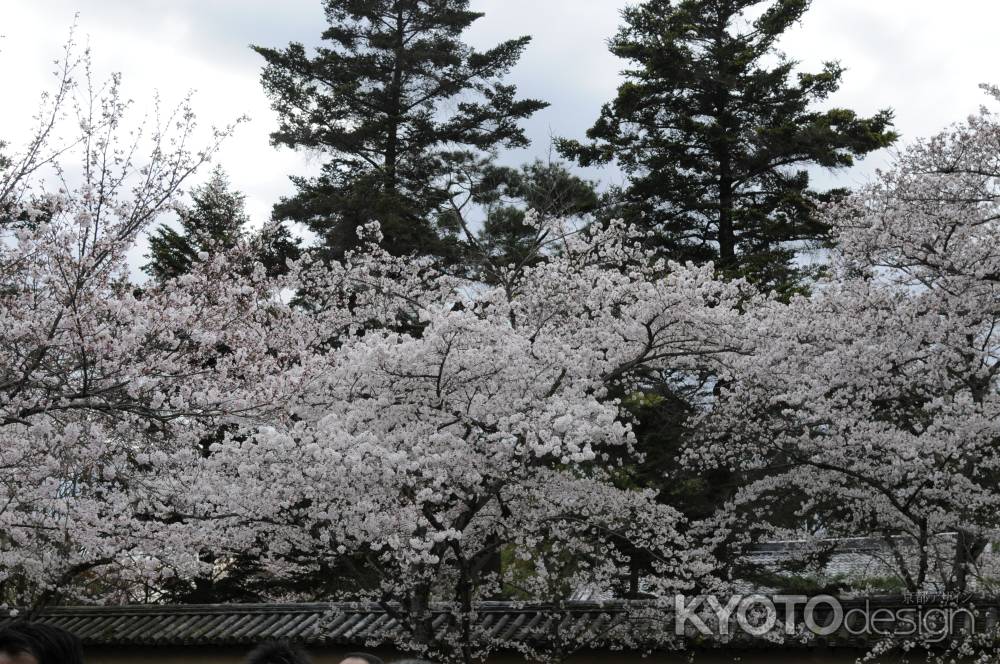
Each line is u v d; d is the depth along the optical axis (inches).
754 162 868.0
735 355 502.9
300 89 916.0
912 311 476.4
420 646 427.8
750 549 618.2
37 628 134.6
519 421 398.6
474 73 953.5
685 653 456.4
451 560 476.4
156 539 409.1
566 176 856.3
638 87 885.2
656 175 882.8
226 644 517.0
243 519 421.1
